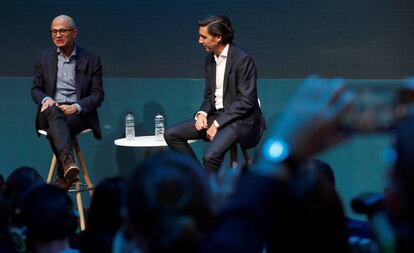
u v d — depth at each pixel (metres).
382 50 5.98
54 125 5.45
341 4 6.02
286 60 6.16
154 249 1.08
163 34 6.42
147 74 6.48
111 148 6.48
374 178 5.91
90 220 2.34
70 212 1.89
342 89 0.99
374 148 5.87
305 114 1.00
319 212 1.26
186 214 1.08
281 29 6.15
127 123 6.19
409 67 5.96
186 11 6.36
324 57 6.09
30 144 6.61
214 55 5.37
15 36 6.69
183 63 6.41
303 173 1.16
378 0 5.96
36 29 6.65
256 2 6.18
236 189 1.13
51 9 6.60
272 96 6.04
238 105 5.20
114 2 6.49
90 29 6.55
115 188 2.35
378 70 6.00
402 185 0.96
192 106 6.28
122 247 1.48
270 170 1.11
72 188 6.49
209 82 5.41
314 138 1.01
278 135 1.03
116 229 2.31
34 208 1.79
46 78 5.79
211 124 5.41
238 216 1.09
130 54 6.49
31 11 6.64
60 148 5.40
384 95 0.96
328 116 0.99
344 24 6.03
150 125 6.37
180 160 1.11
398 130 0.95
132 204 1.08
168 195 1.08
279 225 1.16
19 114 6.59
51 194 1.82
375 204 1.41
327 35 6.07
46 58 5.80
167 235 1.07
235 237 1.07
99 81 5.81
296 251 1.21
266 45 6.19
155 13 6.42
